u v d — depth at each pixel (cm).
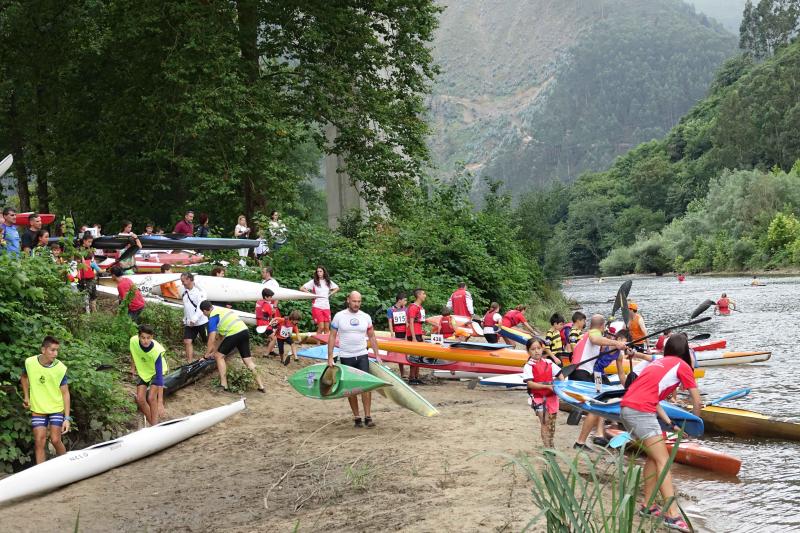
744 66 16725
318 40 2544
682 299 4941
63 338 1162
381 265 2289
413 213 2958
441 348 1642
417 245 2761
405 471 901
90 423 1127
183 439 1140
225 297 1780
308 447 1061
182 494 896
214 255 2081
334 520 750
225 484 922
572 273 14050
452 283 2702
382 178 2783
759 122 12800
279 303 1905
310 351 1470
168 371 1336
